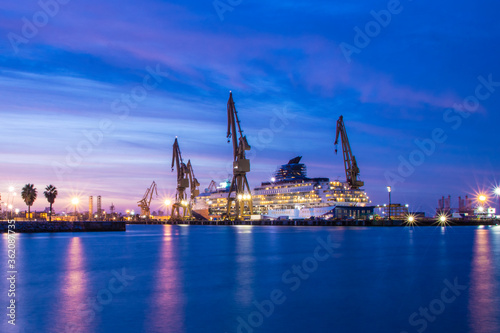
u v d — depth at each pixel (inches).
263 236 4527.6
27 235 4704.7
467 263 2031.3
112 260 2207.2
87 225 5851.4
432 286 1421.0
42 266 1962.4
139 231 6515.8
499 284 1450.5
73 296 1277.1
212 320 1018.7
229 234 5113.2
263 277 1621.6
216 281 1536.7
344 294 1299.2
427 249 2812.5
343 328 957.8
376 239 3907.5
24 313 1082.7
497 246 3065.9
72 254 2524.6
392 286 1425.9
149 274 1707.7
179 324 987.3
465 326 965.8
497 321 1002.7
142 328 956.6
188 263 2076.8
